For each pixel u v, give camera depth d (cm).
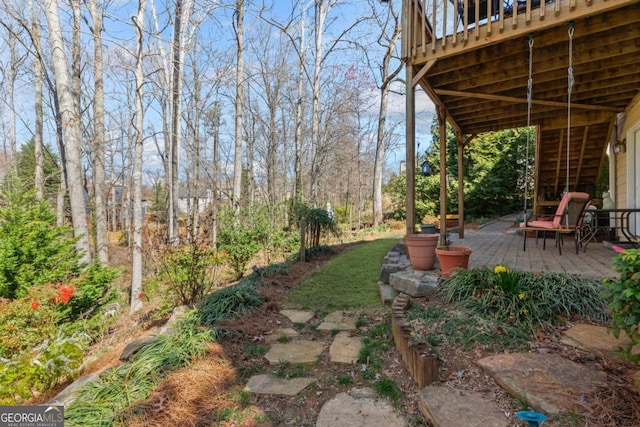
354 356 262
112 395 220
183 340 284
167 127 1148
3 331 363
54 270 512
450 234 809
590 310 255
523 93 565
